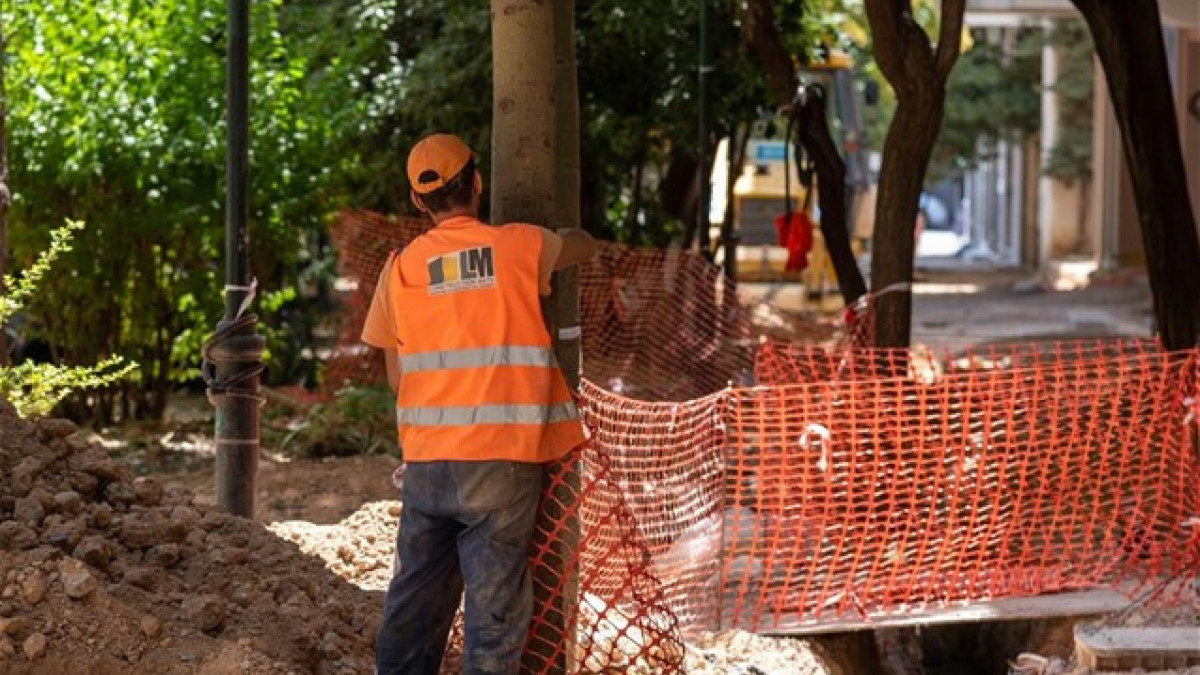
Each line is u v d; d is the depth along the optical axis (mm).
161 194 16250
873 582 10742
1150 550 10992
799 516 10711
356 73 18969
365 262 17469
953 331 29500
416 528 7070
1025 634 11781
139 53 16453
